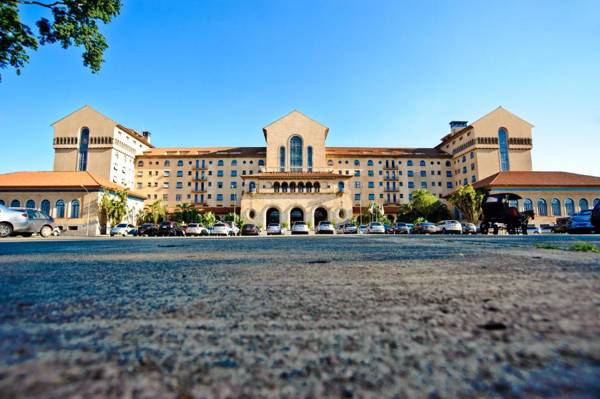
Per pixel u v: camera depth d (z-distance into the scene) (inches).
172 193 2807.6
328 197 2038.6
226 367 36.3
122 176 2576.3
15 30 409.4
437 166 2866.6
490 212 813.2
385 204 2810.0
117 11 477.4
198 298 73.0
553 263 131.2
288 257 179.0
